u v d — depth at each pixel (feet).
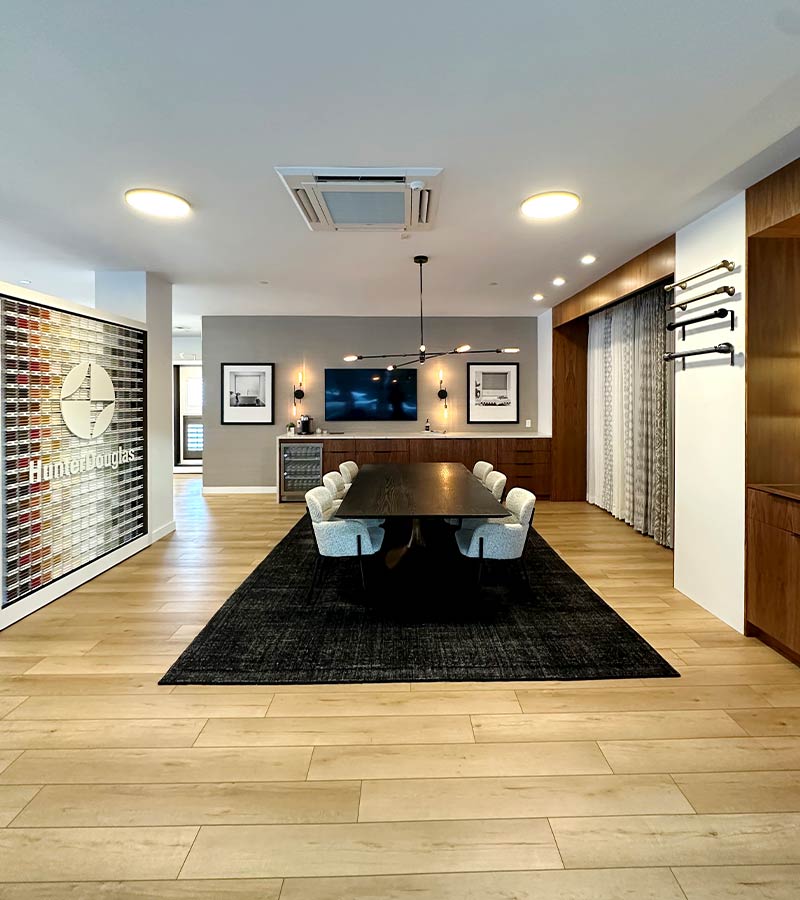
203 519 20.65
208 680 8.45
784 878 4.95
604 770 6.37
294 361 25.80
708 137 7.74
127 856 5.17
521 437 24.00
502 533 11.46
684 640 9.89
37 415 11.55
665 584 13.05
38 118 7.15
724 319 10.55
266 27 5.37
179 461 34.42
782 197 8.79
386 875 4.97
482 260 14.69
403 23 5.32
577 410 23.58
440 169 8.64
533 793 6.00
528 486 24.12
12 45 5.62
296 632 10.25
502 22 5.32
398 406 25.96
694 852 5.22
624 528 18.92
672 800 5.89
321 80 6.30
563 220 11.40
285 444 24.21
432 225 10.97
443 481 14.96
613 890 4.81
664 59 5.93
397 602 11.82
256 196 9.93
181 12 5.16
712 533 11.11
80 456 13.16
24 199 10.08
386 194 9.39
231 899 4.72
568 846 5.28
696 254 11.39
